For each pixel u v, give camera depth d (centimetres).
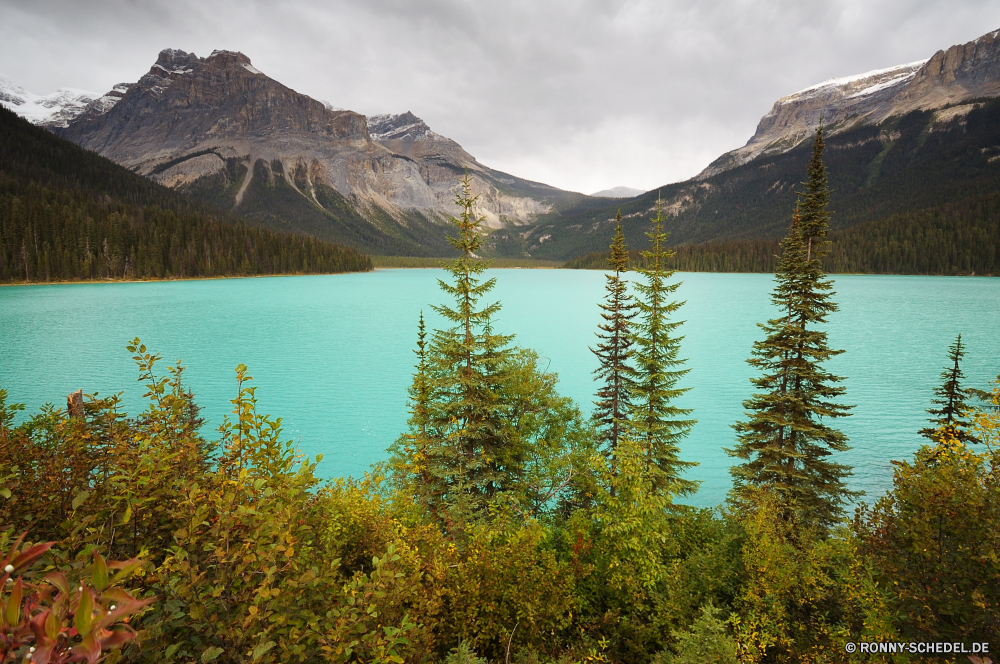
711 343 8481
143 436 649
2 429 636
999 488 742
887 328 9281
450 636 866
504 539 1186
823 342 1961
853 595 900
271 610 489
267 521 493
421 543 992
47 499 539
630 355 2378
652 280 2238
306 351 7794
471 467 1789
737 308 12500
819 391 1969
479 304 14238
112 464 580
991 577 697
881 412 4803
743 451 2136
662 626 1072
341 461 3788
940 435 859
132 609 209
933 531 770
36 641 176
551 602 984
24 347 7462
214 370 6488
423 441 1802
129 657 400
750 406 2112
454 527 1330
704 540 1452
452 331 1944
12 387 5456
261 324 10025
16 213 15750
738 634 942
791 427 1944
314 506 780
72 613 202
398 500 1297
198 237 19925
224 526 506
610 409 2481
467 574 958
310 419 4744
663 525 1304
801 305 1959
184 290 15612
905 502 841
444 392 1942
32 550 191
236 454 605
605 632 1069
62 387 5472
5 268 15412
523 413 2008
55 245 16312
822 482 1933
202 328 9431
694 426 4634
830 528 1845
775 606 1009
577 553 1203
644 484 1280
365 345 8281
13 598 177
